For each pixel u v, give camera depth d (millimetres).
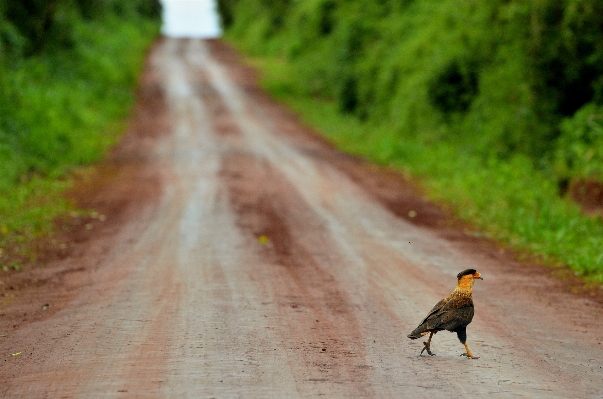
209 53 147125
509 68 52812
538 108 48281
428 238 31797
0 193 39781
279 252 27859
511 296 22484
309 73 108312
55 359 15430
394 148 57594
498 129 51406
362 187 45062
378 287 22922
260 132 72438
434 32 68562
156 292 21750
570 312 20750
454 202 40844
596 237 31531
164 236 30719
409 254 28406
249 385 13344
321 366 14641
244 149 60844
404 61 71188
